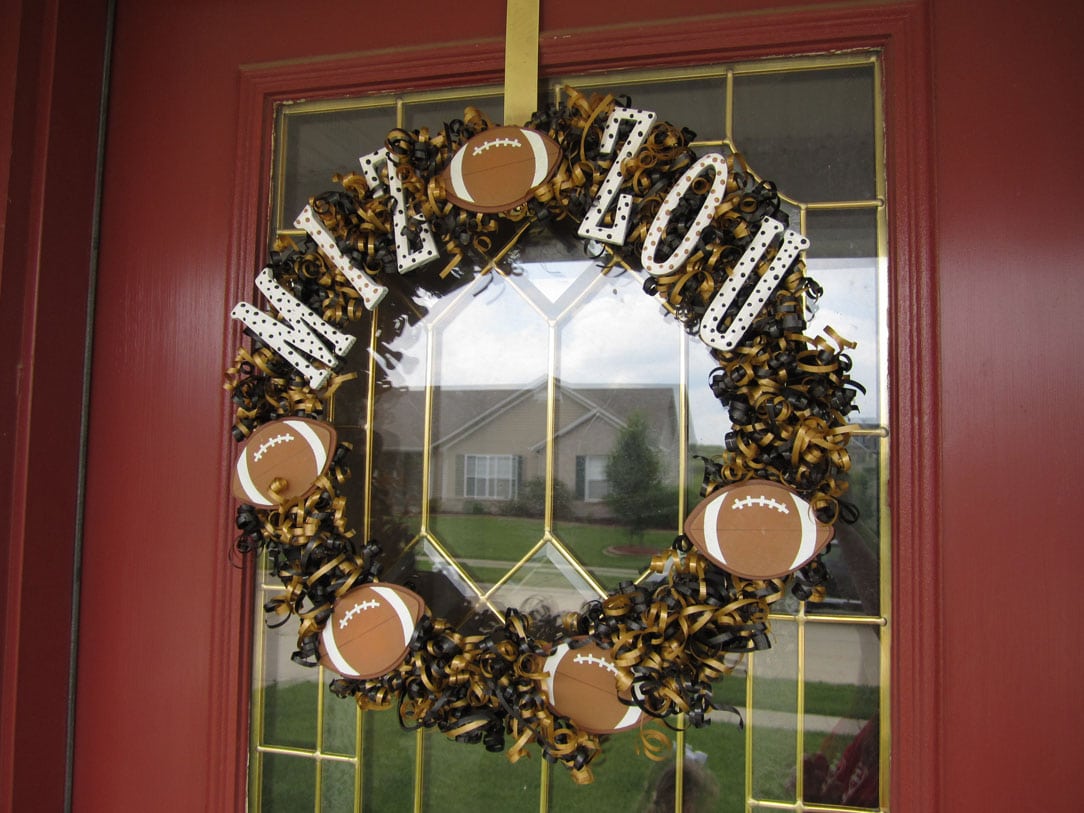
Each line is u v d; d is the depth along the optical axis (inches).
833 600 30.2
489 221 30.7
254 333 31.5
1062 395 27.9
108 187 36.0
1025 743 27.4
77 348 34.8
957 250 29.0
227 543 33.7
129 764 34.0
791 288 28.4
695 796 31.1
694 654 27.7
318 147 35.9
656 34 32.0
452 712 28.6
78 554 34.8
